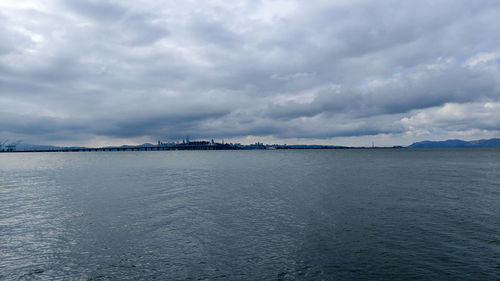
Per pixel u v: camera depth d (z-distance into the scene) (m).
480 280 11.97
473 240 16.41
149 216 22.62
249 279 12.20
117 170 74.69
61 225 20.36
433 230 18.28
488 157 144.88
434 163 94.50
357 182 42.81
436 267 13.10
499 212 22.91
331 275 12.43
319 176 52.72
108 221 21.30
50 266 13.80
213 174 60.03
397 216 21.84
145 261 14.16
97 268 13.51
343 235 17.47
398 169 68.88
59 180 50.53
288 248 15.48
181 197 30.97
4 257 14.87
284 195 31.59
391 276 12.30
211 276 12.51
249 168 78.06
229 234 17.91
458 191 33.44
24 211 24.95
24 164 112.38
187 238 17.30
